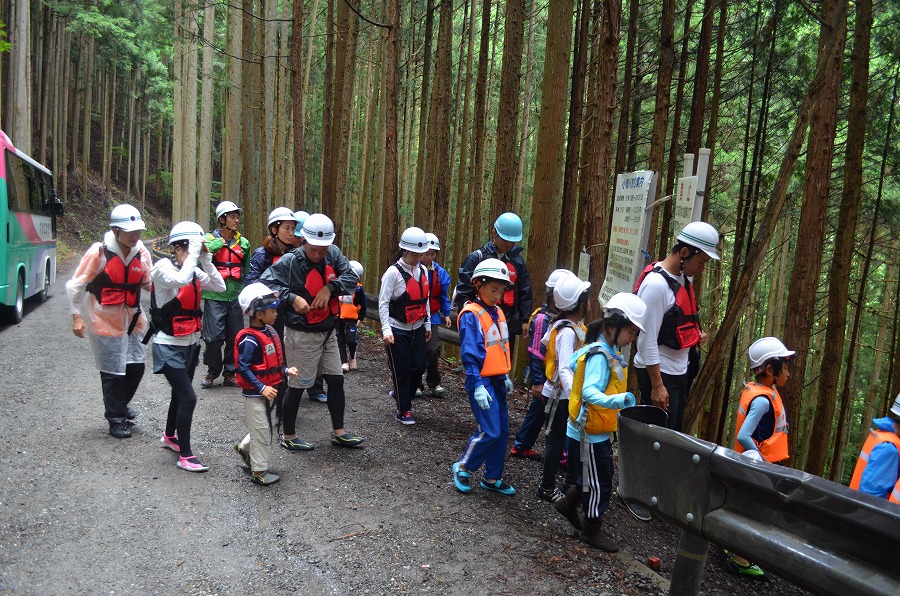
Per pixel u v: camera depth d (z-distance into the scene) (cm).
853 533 192
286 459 547
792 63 1013
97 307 549
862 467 341
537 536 431
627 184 545
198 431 599
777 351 410
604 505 415
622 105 983
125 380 584
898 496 317
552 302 566
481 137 1320
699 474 248
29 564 356
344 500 468
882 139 977
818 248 721
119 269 547
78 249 3138
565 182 982
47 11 2883
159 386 748
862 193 1056
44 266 1374
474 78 2219
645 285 437
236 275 753
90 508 430
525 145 2023
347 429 639
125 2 2873
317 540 407
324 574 367
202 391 740
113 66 3828
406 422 666
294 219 673
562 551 411
